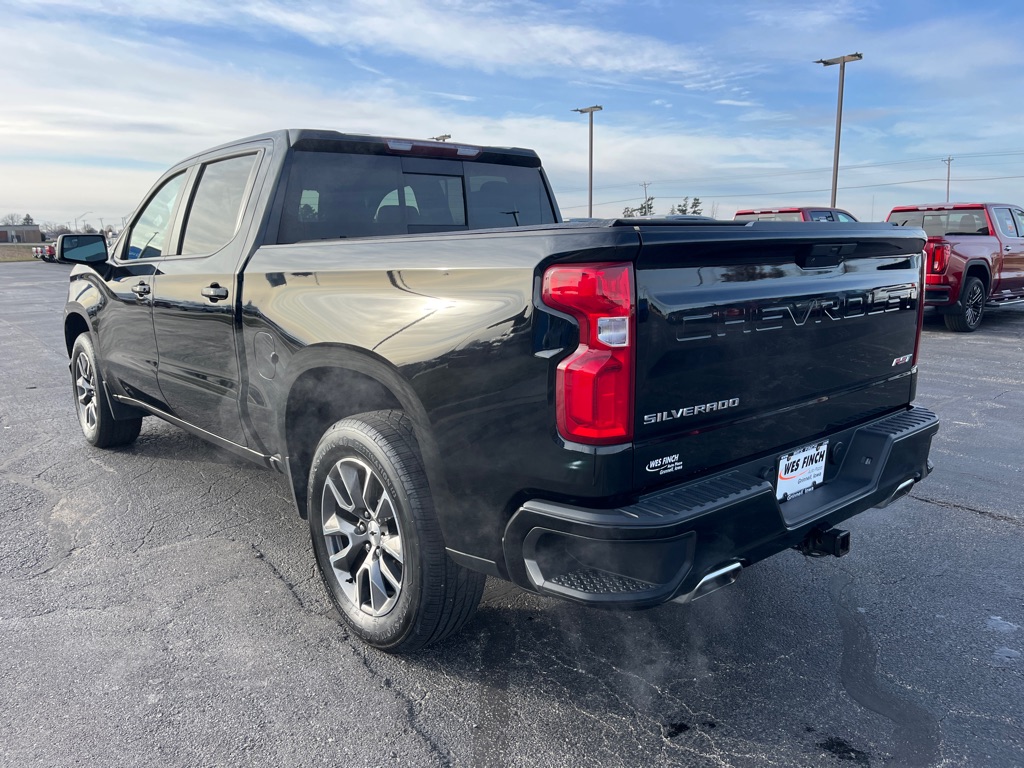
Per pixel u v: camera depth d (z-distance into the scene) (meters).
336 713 2.51
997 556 3.71
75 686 2.66
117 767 2.27
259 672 2.74
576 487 2.12
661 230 2.11
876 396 3.03
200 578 3.48
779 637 2.98
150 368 4.27
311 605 3.23
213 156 3.90
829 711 2.51
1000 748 2.33
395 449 2.60
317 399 3.15
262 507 4.33
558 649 2.89
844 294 2.72
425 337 2.42
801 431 2.68
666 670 2.75
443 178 4.01
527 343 2.15
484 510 2.36
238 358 3.38
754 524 2.33
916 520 4.15
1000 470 4.95
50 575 3.50
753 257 2.39
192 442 5.63
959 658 2.82
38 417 6.50
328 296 2.82
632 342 2.06
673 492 2.25
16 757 2.30
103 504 4.38
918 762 2.27
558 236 2.13
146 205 4.52
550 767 2.26
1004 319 13.59
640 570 2.12
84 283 5.07
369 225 3.69
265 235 3.34
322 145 3.52
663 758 2.29
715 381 2.30
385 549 2.78
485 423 2.28
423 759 2.30
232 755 2.32
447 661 2.81
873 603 3.25
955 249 11.10
